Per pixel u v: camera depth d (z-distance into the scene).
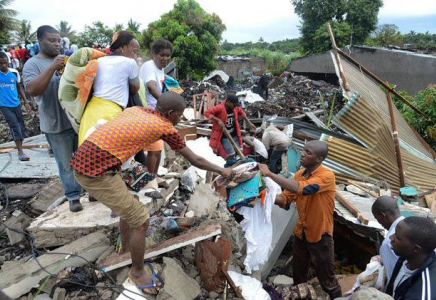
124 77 3.22
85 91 3.05
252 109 13.41
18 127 5.73
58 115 3.49
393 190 6.14
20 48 15.46
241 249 3.75
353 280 3.84
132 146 2.56
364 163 6.07
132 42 3.38
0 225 3.88
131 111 2.69
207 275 3.22
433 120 8.45
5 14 28.39
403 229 2.29
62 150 3.60
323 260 3.34
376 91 7.77
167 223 3.64
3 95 5.48
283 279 4.02
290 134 6.88
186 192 4.76
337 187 5.64
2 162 5.74
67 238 3.47
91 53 3.04
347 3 32.22
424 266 2.29
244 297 3.13
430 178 6.61
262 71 34.66
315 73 27.83
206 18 22.16
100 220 3.57
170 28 21.19
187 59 21.28
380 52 19.06
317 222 3.26
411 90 17.42
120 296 2.80
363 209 4.49
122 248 3.18
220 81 23.91
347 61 7.66
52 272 3.06
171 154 5.82
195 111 10.23
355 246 5.13
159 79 4.48
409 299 2.26
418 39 37.97
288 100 16.66
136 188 2.98
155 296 2.86
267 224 3.39
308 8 33.00
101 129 2.56
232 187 3.33
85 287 3.01
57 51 3.59
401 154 6.68
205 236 3.21
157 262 3.21
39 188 4.79
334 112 13.95
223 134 6.36
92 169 2.48
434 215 4.82
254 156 6.89
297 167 6.40
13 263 3.21
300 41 35.12
